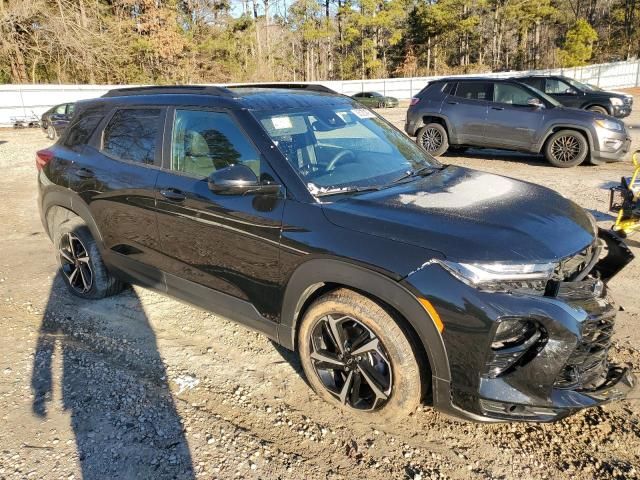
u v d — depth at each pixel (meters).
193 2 49.78
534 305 2.37
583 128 9.88
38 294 4.74
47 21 32.12
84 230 4.38
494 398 2.41
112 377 3.39
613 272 3.17
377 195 2.99
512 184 3.38
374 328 2.68
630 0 63.12
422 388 2.69
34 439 2.82
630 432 2.79
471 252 2.43
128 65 40.88
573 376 2.55
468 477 2.54
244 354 3.66
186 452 2.72
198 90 3.70
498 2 64.50
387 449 2.73
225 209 3.17
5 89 27.62
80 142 4.37
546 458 2.64
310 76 69.81
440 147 11.61
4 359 3.63
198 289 3.53
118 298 4.59
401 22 68.62
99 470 2.59
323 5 69.38
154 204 3.61
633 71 42.25
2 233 6.83
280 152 3.11
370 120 3.94
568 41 59.22
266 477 2.55
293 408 3.07
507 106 10.65
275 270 3.00
